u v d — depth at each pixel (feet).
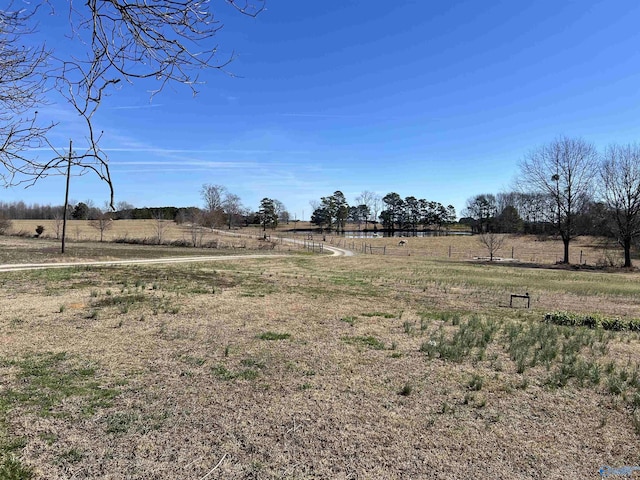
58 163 7.00
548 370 21.79
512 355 24.06
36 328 27.40
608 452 13.60
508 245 207.31
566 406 17.21
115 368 20.33
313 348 24.95
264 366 21.31
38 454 12.46
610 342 28.76
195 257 109.70
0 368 19.72
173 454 12.75
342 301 44.62
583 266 119.96
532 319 38.06
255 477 11.69
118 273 60.23
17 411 15.24
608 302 52.16
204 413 15.67
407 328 30.37
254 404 16.63
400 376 20.38
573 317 36.40
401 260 129.80
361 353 24.18
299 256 136.77
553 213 132.46
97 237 181.88
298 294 48.57
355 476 11.88
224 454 12.84
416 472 12.16
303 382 19.22
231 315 33.99
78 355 22.07
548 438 14.47
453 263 123.03
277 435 14.14
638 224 116.47
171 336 26.61
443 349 24.36
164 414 15.47
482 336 28.53
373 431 14.64
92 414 15.28
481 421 15.69
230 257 116.78
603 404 17.48
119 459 12.37
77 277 53.93
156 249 136.77
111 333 26.81
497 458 13.07
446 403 17.22
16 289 43.27
